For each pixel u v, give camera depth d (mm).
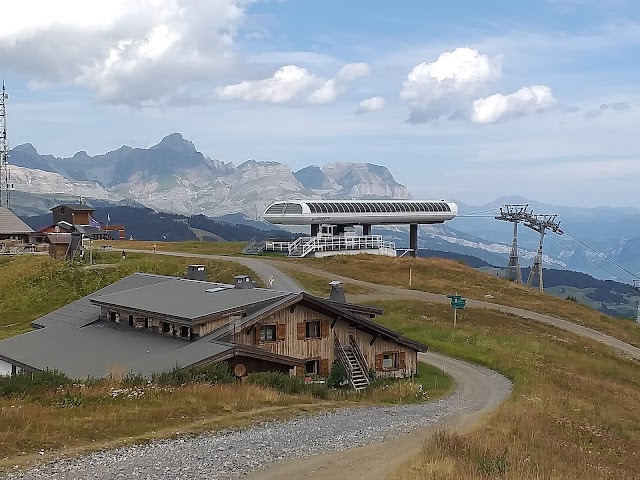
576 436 26953
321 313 40031
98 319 44531
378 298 70062
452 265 95938
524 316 69938
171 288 45156
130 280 52156
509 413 28203
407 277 85500
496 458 18656
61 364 35344
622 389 46344
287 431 22562
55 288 74312
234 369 33938
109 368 32281
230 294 40375
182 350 34031
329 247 99312
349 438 22125
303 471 17688
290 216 99250
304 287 72500
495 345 53594
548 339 60406
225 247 109438
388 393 35750
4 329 62094
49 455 17969
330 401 31172
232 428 22453
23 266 79812
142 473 16812
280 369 36188
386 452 20219
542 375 44094
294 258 93688
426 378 42969
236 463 18156
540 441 23062
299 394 31734
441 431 22734
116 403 24281
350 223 104500
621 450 26234
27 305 70812
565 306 83375
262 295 39281
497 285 88500
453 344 53406
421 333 56844
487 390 39188
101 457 18078
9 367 40500
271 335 38031
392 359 43812
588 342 63219
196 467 17547
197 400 25688
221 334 35281
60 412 22312
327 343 40281
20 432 19406
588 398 39375
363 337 42344
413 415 28688
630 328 78875
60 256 87000
